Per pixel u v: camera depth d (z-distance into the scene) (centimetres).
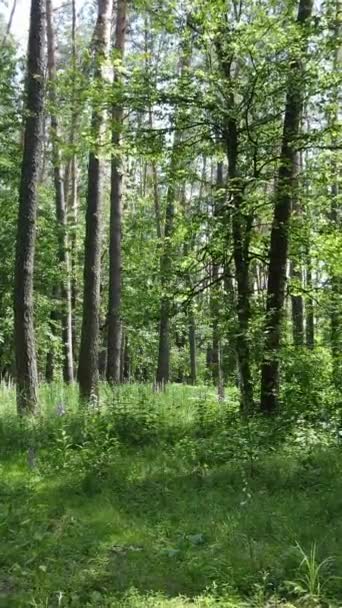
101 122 1227
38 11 1234
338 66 1165
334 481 760
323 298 1276
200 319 1244
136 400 1409
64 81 1236
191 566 523
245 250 1220
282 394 1163
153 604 460
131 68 1220
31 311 1244
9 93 1378
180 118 1194
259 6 1148
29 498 722
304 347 1172
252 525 620
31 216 1247
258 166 1231
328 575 498
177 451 942
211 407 1251
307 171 1173
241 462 846
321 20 1123
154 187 2708
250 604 461
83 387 1439
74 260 2758
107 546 583
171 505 704
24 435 1009
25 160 1245
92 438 993
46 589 482
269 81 1138
